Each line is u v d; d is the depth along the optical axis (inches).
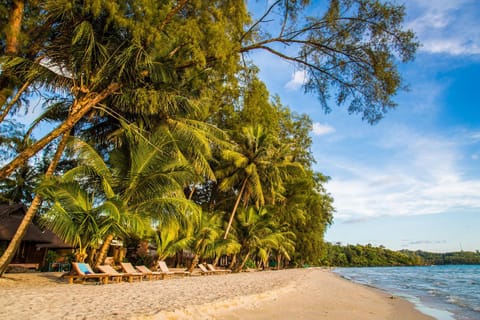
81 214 415.2
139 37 390.3
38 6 387.5
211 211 989.2
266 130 918.4
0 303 227.1
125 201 482.6
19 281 396.5
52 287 349.1
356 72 426.6
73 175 447.5
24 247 720.3
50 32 423.8
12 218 715.4
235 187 986.1
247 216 1018.1
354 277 1540.4
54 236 812.6
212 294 355.9
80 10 394.0
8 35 369.7
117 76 436.5
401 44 392.2
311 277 953.5
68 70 442.9
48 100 488.7
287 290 496.7
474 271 2444.6
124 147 569.0
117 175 536.1
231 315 267.7
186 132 580.7
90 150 474.9
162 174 499.2
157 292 349.1
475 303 567.5
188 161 611.2
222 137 719.1
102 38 425.7
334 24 417.7
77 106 416.5
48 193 403.5
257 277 718.5
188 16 445.1
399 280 1317.7
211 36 414.6
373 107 427.5
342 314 340.5
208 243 756.6
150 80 501.0
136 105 490.3
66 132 424.8
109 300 271.3
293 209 1282.0
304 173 1200.2
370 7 390.0
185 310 246.1
